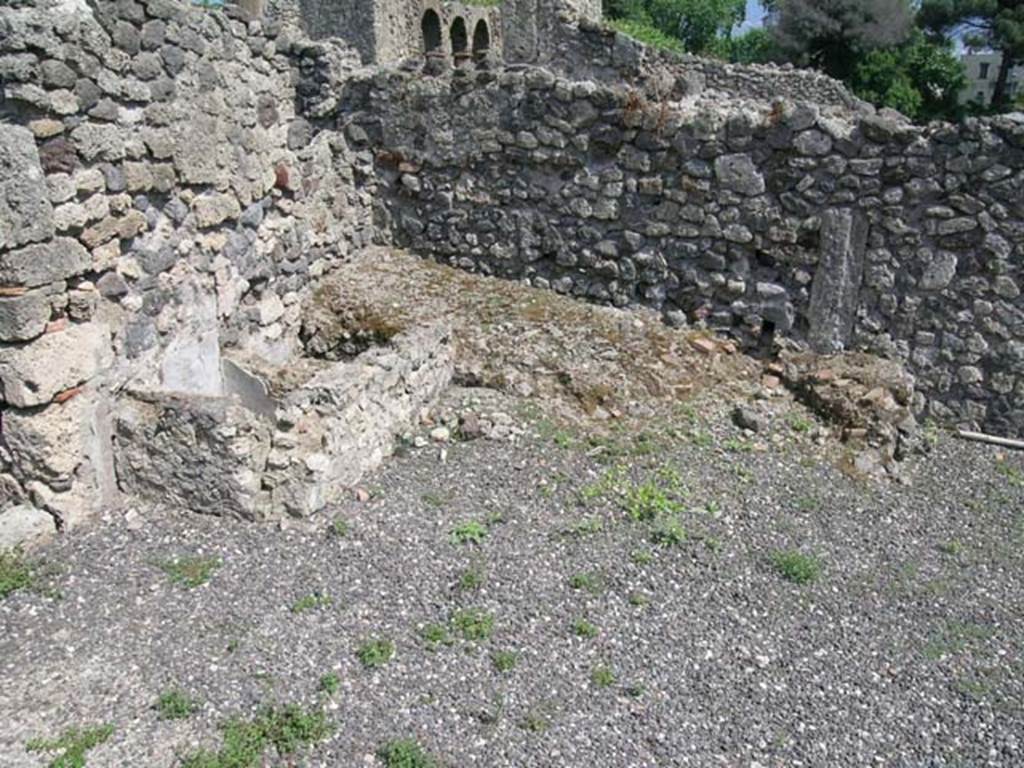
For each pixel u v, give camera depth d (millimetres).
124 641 3703
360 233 7734
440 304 7004
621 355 6398
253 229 6254
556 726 3348
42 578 4102
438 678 3547
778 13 27672
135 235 4926
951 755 3342
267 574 4152
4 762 3072
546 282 7344
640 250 6938
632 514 4773
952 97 25609
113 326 4758
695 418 5926
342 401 4770
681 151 6582
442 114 7301
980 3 25969
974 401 6258
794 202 6383
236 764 3084
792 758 3283
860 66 24703
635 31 23812
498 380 6129
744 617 4062
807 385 6219
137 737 3207
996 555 4770
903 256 6207
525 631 3840
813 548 4676
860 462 5582
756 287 6660
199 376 5664
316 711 3342
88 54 4406
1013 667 3855
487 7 17422
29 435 4328
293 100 6934
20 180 4016
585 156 6906
